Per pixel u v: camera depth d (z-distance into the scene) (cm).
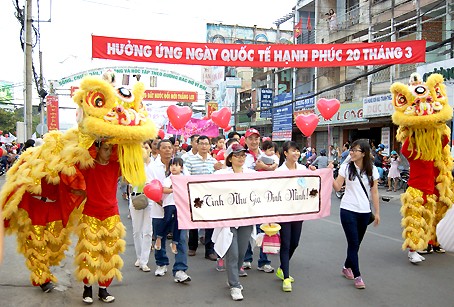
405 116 633
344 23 2267
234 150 526
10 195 466
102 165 466
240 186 516
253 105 3362
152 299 491
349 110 2058
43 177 468
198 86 2202
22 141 1595
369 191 549
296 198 542
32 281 488
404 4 1822
